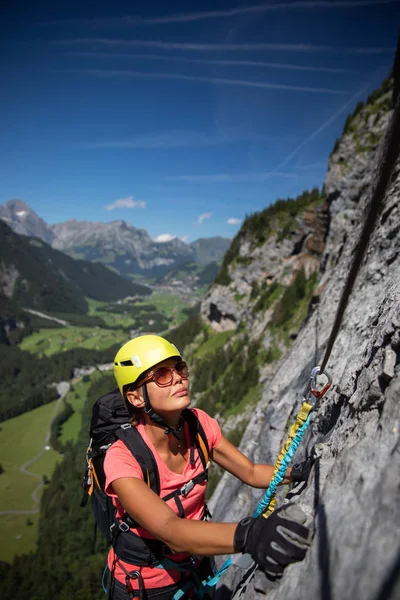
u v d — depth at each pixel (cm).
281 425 1065
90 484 286
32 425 18425
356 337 507
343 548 146
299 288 10588
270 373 9581
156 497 219
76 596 8144
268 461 1023
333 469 203
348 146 7244
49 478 13775
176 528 202
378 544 132
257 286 12988
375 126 7044
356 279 724
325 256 3456
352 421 259
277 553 175
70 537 9912
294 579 164
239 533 189
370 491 154
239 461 275
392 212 626
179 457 257
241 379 9988
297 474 284
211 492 5059
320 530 167
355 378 334
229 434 8331
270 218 13512
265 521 188
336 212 7300
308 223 11956
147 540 244
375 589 120
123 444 248
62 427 18000
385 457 164
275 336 10194
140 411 257
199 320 16438
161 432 247
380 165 865
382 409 203
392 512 137
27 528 10994
